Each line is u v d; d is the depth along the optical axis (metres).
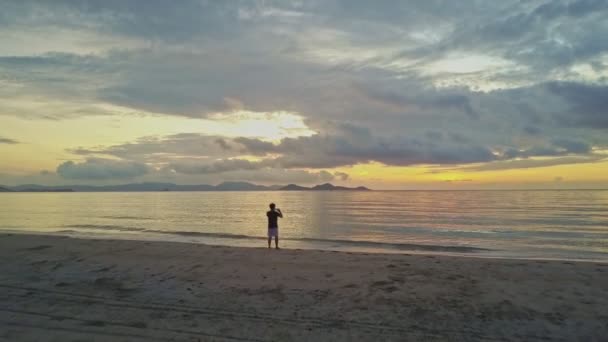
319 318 6.49
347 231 28.09
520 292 7.72
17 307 7.14
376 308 6.93
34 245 14.14
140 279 9.19
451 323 6.23
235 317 6.55
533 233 26.91
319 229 29.66
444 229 29.77
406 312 6.71
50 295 7.92
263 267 10.24
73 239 15.73
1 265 10.84
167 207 70.75
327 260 11.11
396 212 52.81
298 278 9.05
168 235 23.53
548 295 7.52
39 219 40.06
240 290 8.17
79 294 7.98
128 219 40.41
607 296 7.41
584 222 35.50
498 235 25.72
